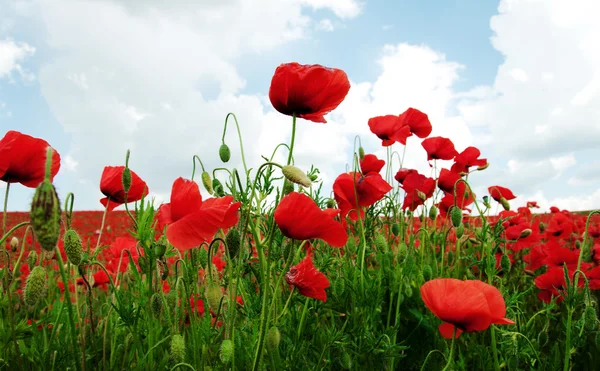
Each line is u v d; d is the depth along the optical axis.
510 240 0.88
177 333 0.44
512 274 0.99
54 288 0.78
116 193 0.60
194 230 0.38
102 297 0.82
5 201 0.49
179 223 0.38
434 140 0.93
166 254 0.58
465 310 0.42
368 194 0.63
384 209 0.82
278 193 0.53
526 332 0.61
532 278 0.95
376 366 0.54
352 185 0.61
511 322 0.42
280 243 0.54
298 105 0.43
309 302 0.59
